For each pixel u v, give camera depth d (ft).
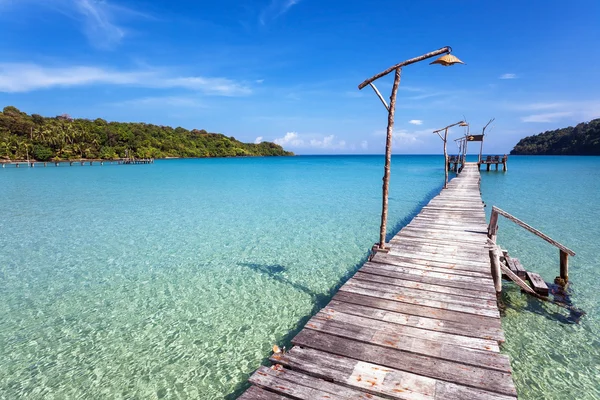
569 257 35.04
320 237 45.01
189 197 83.76
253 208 67.15
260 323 23.70
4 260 37.58
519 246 38.81
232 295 28.14
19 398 16.85
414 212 61.62
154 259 37.32
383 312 18.78
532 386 16.78
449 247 30.45
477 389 12.62
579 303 25.25
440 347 15.28
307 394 12.66
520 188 92.84
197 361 19.60
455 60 20.70
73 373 18.67
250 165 260.42
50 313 25.55
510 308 24.61
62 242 44.34
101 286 30.40
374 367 14.06
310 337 16.44
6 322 24.29
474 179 95.91
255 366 19.04
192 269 34.14
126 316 24.94
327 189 99.45
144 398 16.74
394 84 26.55
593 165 201.77
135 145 318.45
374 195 84.99
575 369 18.01
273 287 29.58
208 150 412.36
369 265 26.25
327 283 30.32
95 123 346.74
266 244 42.11
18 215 61.72
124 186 109.60
